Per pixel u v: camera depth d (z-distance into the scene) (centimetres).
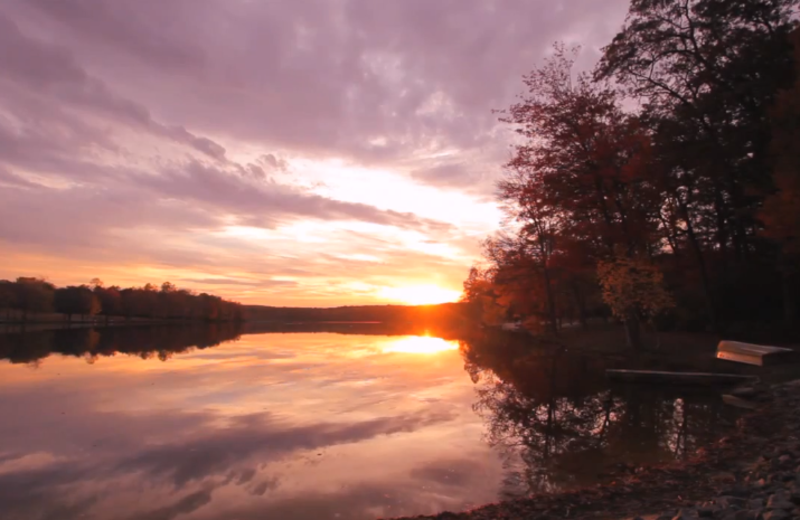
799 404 1260
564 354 3127
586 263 2762
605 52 2719
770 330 2512
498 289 4241
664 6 2556
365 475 972
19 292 10156
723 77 2395
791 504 541
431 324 14100
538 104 2733
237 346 4478
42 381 2231
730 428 1205
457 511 781
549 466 996
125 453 1134
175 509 824
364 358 3250
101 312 12650
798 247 1833
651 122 2589
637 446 1110
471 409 1580
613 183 2617
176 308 14050
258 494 882
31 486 935
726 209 2938
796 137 1808
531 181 2878
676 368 2069
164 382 2178
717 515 544
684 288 3172
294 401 1720
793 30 2141
